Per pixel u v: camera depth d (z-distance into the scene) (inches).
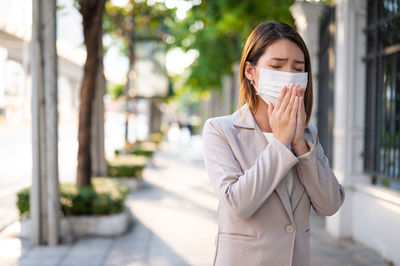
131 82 422.9
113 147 807.7
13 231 191.2
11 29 302.0
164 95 429.7
